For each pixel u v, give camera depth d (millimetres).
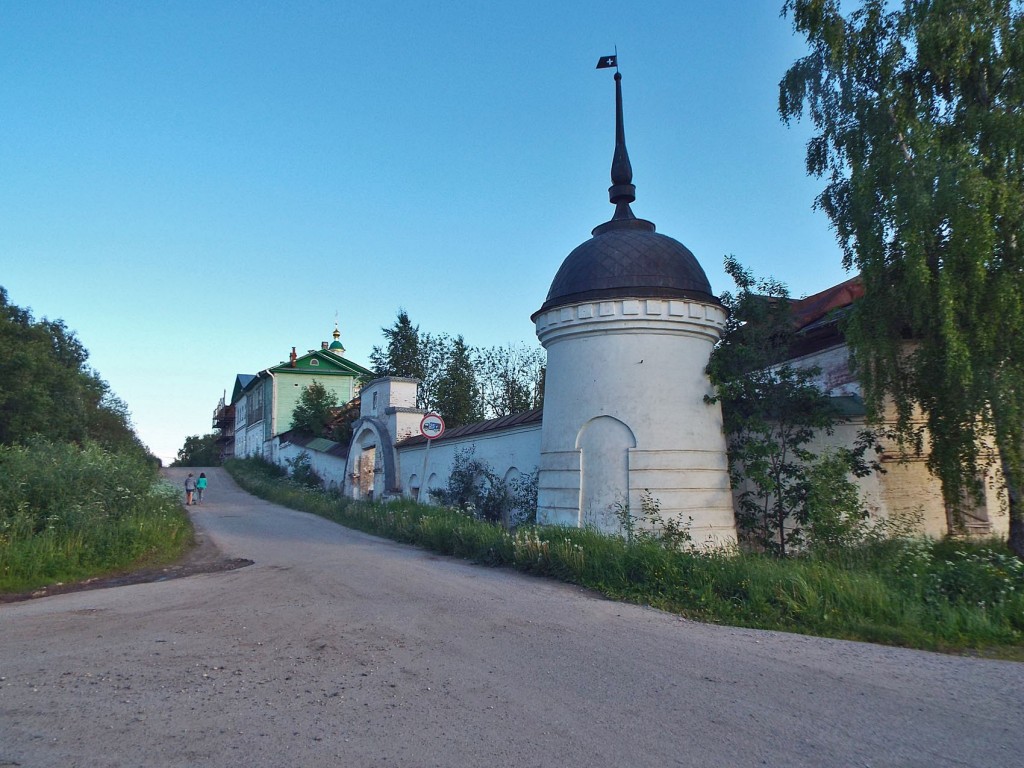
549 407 12633
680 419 11656
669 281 11953
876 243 10219
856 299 10820
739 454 12195
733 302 12594
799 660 5965
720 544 11125
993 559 9219
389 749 4059
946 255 9609
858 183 10180
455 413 33938
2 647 6352
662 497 11344
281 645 6340
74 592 9836
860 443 12461
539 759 3932
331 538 16141
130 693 5008
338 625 7090
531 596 8688
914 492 12945
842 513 11156
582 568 9578
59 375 28438
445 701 4867
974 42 9969
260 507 27359
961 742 4219
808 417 11703
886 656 6180
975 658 6250
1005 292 9195
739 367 12008
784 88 11820
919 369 10438
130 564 11992
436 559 12133
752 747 4109
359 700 4883
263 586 9562
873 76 11055
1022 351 9422
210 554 13461
